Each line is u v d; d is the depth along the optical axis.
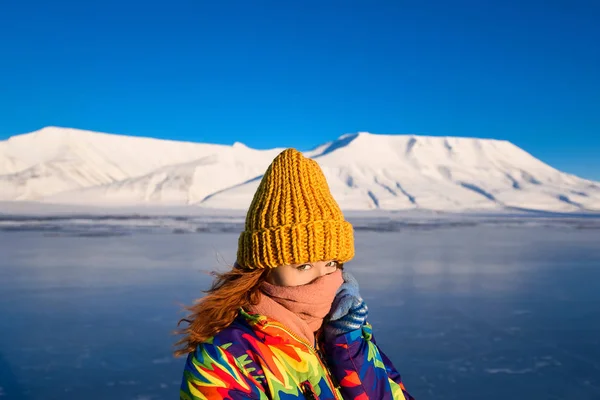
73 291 7.34
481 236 20.09
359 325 1.08
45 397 3.69
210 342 1.01
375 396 1.06
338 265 1.17
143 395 3.75
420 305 6.68
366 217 41.59
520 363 4.52
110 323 5.59
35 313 6.00
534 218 43.75
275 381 0.96
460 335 5.33
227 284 1.09
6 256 11.30
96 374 4.12
